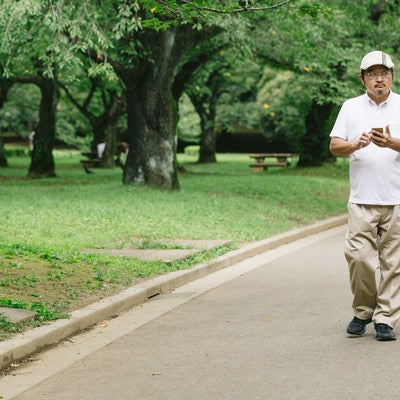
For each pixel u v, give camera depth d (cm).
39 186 2864
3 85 3762
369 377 618
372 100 746
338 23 2681
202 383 618
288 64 3259
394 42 3002
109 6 1997
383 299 743
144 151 2539
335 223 2066
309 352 705
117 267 1150
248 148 8219
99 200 2150
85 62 2602
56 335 776
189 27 2430
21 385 627
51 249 1255
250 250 1442
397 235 741
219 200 2216
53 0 1502
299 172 3738
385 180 737
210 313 910
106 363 690
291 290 1049
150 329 830
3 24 1560
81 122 5984
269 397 576
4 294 912
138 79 2509
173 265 1224
